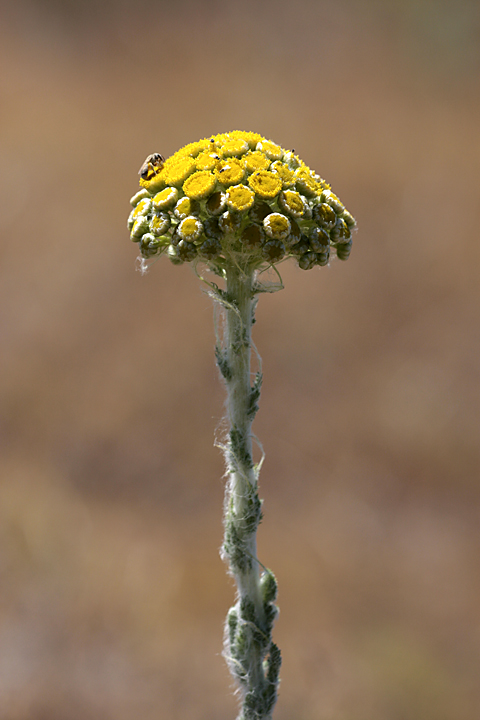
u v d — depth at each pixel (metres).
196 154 0.78
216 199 0.76
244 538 0.78
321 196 0.78
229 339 0.78
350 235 0.78
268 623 0.79
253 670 0.79
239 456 0.78
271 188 0.76
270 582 0.79
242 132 0.78
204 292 0.78
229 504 0.79
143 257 0.78
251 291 0.78
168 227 0.77
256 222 0.77
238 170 0.76
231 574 0.79
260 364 0.78
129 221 0.78
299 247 0.77
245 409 0.78
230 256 0.77
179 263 0.78
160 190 0.78
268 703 0.79
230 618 0.79
